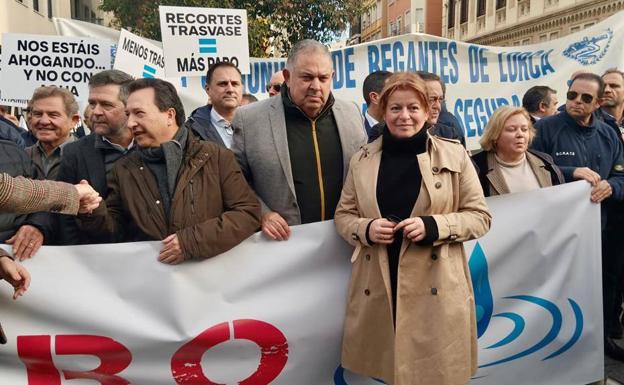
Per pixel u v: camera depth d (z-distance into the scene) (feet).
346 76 23.07
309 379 9.21
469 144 24.09
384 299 8.07
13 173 7.93
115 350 8.48
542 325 10.37
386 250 8.12
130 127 8.12
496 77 24.25
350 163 8.71
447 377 7.81
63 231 8.84
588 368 10.72
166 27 17.25
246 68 17.99
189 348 8.66
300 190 9.29
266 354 9.00
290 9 53.93
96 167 9.59
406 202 8.04
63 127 11.00
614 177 11.99
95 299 8.37
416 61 23.47
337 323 9.21
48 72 18.78
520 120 10.66
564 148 12.95
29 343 8.25
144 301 8.48
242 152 9.62
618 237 13.35
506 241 10.11
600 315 10.72
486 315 10.06
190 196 8.17
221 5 50.08
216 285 8.70
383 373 8.14
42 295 8.24
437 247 7.94
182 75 17.52
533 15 69.51
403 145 8.13
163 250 8.21
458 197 8.20
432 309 7.87
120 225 8.35
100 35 22.68
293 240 9.00
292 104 9.28
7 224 8.40
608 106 17.47
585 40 24.20
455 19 96.99
